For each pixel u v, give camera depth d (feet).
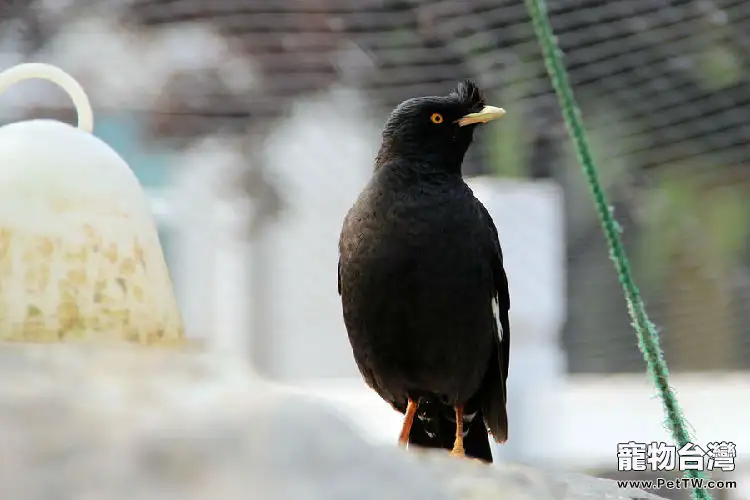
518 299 41.32
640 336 20.89
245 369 13.19
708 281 51.19
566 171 44.37
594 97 42.68
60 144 15.57
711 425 45.03
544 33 23.15
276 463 10.89
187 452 10.82
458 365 22.00
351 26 41.01
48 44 40.88
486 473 14.10
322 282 41.93
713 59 42.65
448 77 41.14
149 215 16.26
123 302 15.51
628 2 41.37
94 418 11.16
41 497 10.33
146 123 42.24
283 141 42.04
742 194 49.14
